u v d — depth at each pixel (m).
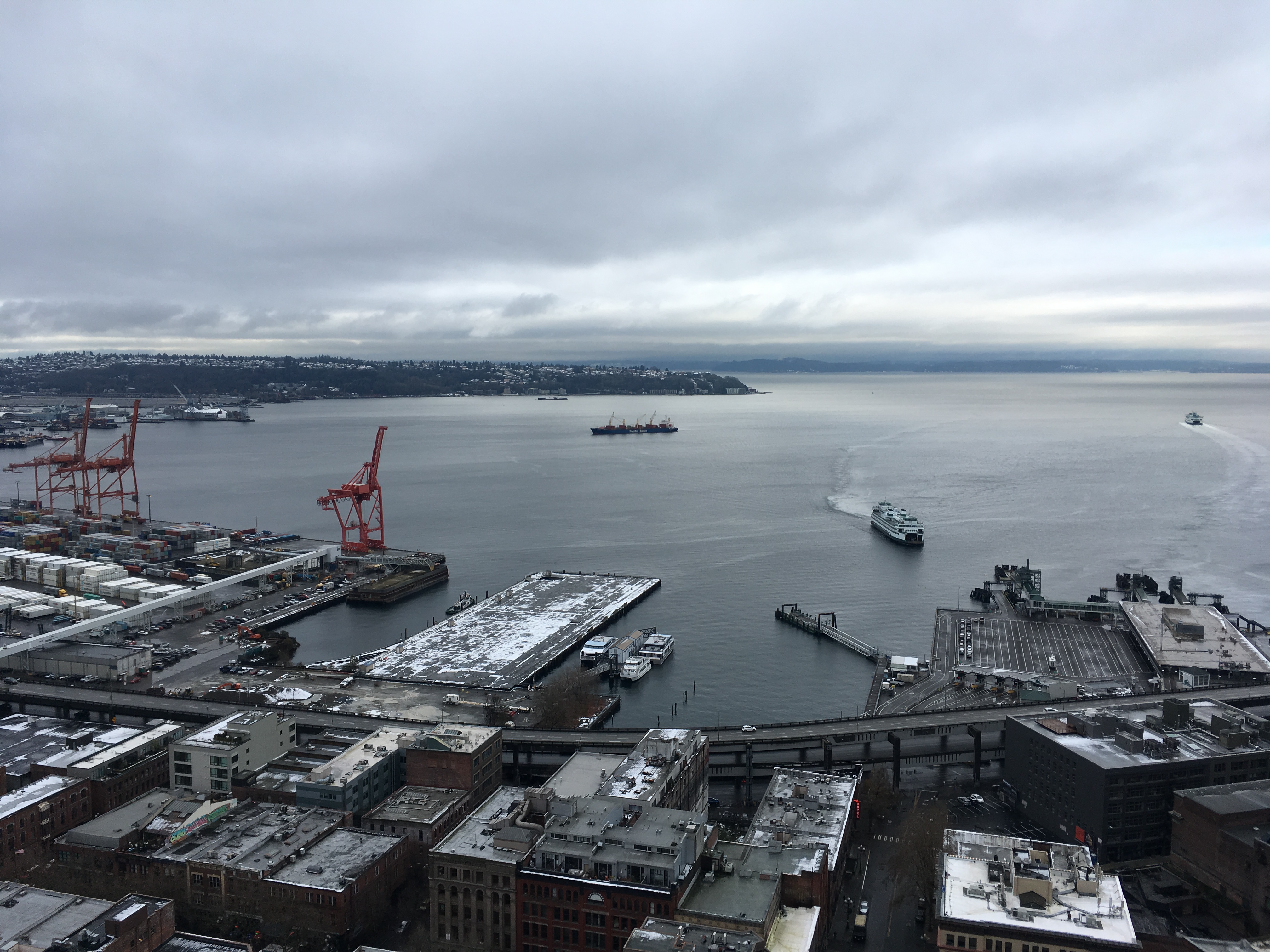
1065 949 137.88
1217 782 194.62
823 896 156.75
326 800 193.25
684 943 133.88
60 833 193.75
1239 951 140.88
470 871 156.62
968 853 162.12
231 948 142.75
